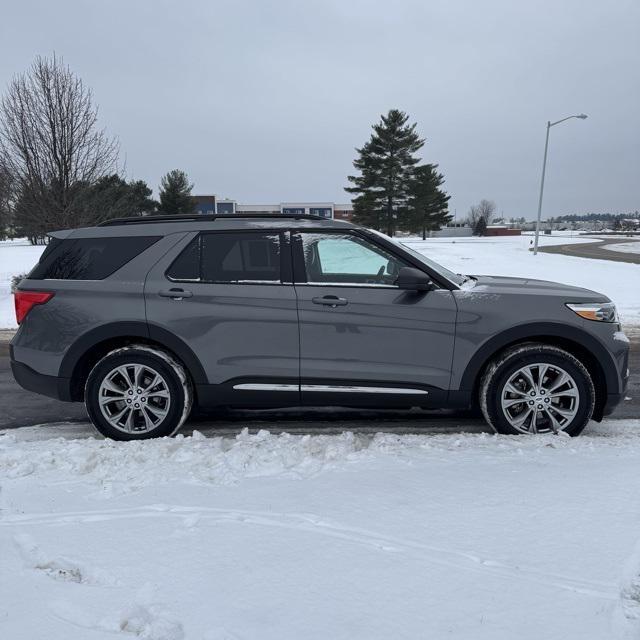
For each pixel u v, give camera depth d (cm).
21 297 447
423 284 415
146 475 346
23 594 227
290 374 429
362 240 440
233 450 388
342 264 439
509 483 325
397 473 343
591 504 297
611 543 259
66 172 1684
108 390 433
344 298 423
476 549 256
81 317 432
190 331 429
